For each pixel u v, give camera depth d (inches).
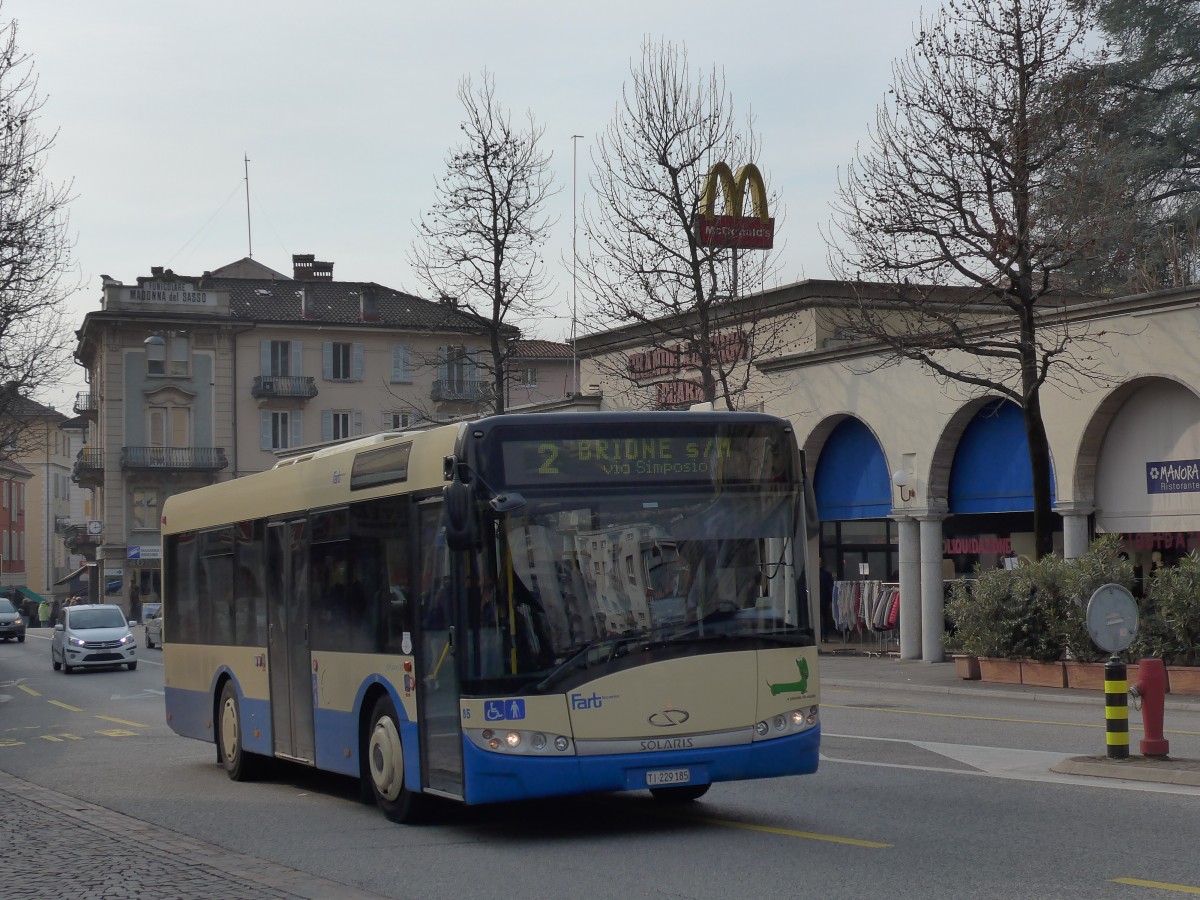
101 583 3102.9
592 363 1697.8
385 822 484.4
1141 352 1000.9
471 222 1592.0
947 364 1168.2
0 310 1218.6
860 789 506.6
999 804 458.0
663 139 1316.4
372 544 488.1
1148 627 884.6
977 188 995.9
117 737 881.5
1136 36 1654.8
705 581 426.6
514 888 362.6
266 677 586.6
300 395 3176.7
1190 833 394.3
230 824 499.2
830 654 1312.7
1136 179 1578.5
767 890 343.3
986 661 991.0
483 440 418.6
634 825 455.2
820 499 1353.3
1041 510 979.9
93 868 391.2
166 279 3149.6
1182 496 997.8
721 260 1341.0
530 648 410.6
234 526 629.9
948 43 1003.9
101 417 3112.7
